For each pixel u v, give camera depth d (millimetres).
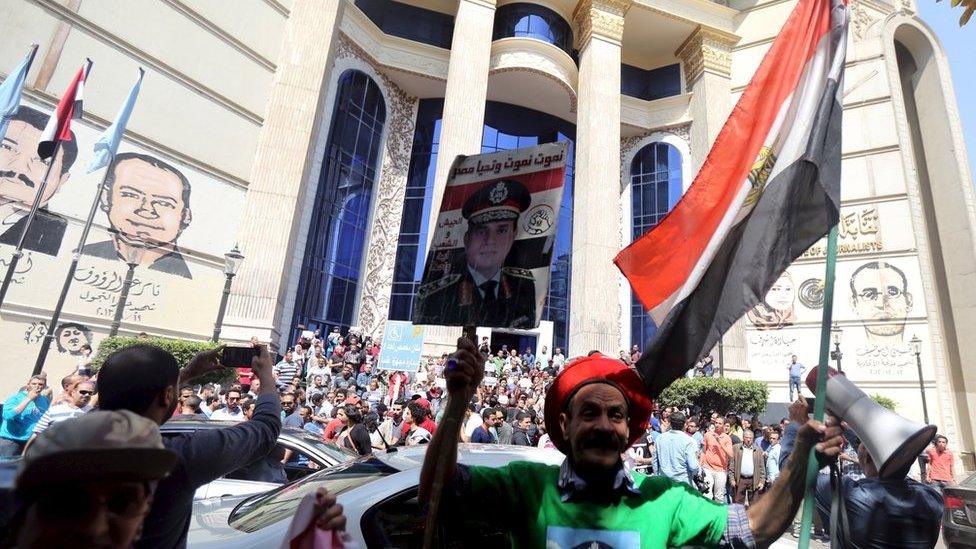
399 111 24391
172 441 1744
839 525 2859
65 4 12148
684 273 2748
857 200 21828
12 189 11039
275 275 14789
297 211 15977
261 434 1948
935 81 24484
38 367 9117
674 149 25688
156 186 13336
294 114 16203
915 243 20375
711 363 18953
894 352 19625
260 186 15312
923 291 19797
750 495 9055
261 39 16141
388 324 12070
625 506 1711
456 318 2252
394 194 23625
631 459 8734
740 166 2834
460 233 2391
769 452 9031
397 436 8992
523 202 2277
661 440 8039
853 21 24312
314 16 17359
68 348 11438
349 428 7016
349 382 13844
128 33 13195
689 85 26344
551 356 23391
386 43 23328
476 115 20094
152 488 1075
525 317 2105
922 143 24703
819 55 2863
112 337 10719
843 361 20219
